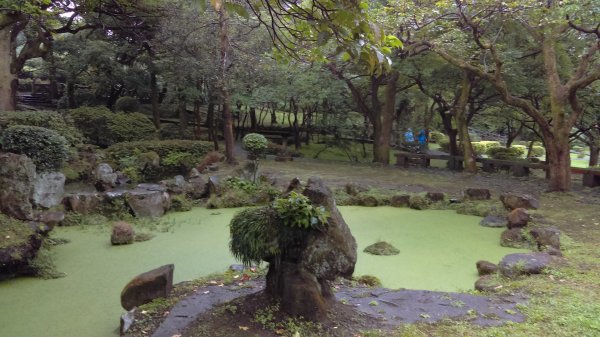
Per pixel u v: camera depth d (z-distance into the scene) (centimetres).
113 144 1226
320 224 304
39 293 411
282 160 1432
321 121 1691
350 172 1239
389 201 848
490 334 293
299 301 302
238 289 377
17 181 545
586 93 1179
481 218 751
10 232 460
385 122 1483
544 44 940
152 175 1121
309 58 347
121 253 541
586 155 2380
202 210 801
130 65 1692
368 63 242
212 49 1166
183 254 538
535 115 959
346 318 313
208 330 292
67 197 713
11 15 857
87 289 422
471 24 870
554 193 934
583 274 425
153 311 335
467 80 1247
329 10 225
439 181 1130
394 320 318
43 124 953
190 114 2022
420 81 1365
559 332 295
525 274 432
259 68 1187
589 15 788
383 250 548
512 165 1289
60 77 2059
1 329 336
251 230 302
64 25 1367
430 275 470
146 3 1240
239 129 1911
